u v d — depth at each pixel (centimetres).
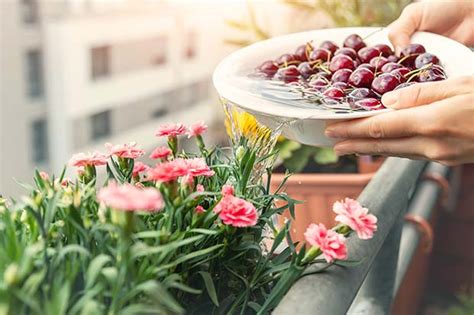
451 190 185
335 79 90
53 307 54
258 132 79
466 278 209
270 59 100
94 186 71
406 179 87
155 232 62
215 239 71
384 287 96
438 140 80
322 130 83
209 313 72
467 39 108
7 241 61
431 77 89
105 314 58
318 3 155
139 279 60
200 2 193
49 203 63
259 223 76
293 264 67
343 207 70
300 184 118
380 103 84
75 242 65
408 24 104
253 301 72
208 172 70
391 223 79
